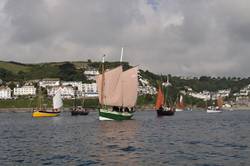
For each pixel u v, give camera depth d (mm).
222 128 86938
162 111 179625
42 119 149000
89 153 43781
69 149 47875
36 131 82000
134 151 44906
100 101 111188
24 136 69312
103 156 41250
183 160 38281
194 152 43938
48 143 55875
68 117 164500
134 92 111188
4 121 138125
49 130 83625
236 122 116875
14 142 58625
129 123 102875
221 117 165500
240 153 43062
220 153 43094
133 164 36188
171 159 38906
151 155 41625
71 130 81188
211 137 63188
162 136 65062
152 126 92812
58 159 39750
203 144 52344
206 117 164375
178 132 73875
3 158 41094
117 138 61531
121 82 109125
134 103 111750
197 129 83188
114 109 112688
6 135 72438
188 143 53656
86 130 79688
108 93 109500
